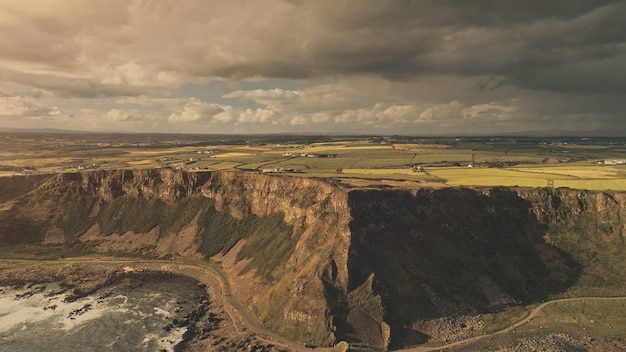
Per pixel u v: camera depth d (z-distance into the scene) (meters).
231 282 143.50
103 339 108.38
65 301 132.38
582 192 152.62
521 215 149.25
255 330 111.44
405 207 142.25
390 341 102.50
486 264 131.62
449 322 110.44
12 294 137.50
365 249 125.19
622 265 130.25
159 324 116.75
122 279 150.88
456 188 153.12
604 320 111.00
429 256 129.88
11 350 102.81
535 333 106.50
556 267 133.25
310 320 108.69
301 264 128.75
